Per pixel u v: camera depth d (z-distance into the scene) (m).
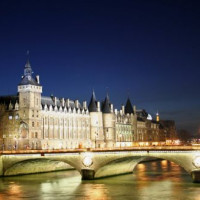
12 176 124.44
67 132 183.62
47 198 85.62
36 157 117.75
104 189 95.06
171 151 102.81
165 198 82.56
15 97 170.25
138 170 144.38
